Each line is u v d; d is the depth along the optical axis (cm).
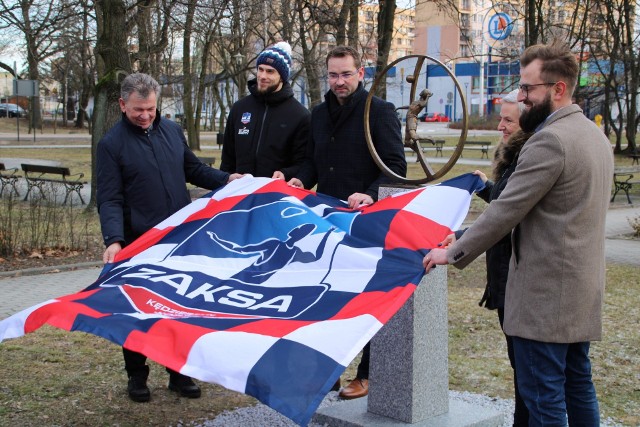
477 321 741
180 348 321
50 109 8481
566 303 319
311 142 510
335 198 459
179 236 453
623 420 488
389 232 392
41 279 939
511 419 473
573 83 330
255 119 535
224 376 301
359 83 486
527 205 316
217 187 512
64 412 482
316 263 397
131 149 477
